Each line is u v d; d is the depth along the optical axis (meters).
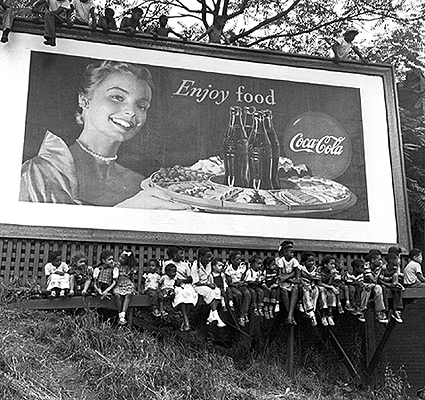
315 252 13.30
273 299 11.09
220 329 12.21
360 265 11.99
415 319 15.20
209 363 10.51
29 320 10.29
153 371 9.26
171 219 12.80
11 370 8.45
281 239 13.25
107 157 12.83
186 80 13.74
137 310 11.60
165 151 13.21
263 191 13.50
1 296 10.67
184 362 10.07
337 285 11.52
